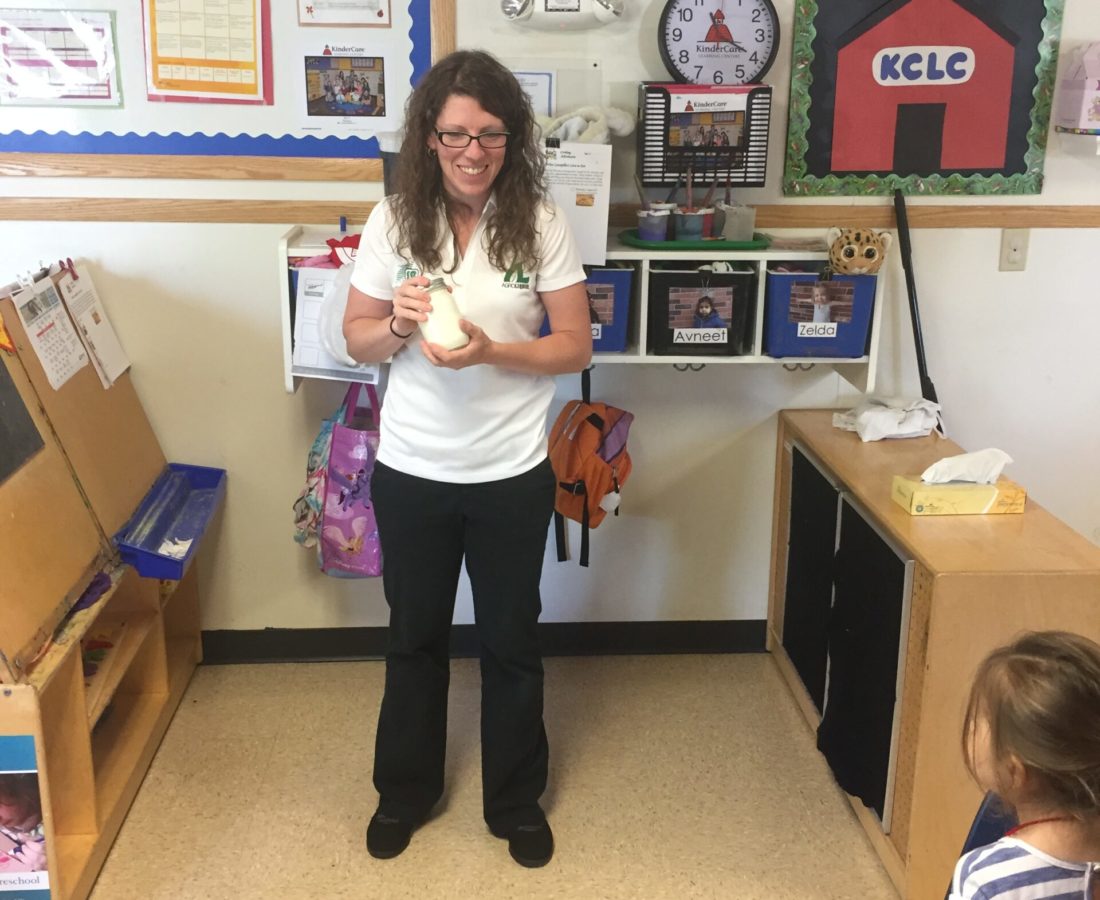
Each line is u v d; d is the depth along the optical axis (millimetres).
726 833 2180
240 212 2457
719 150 2322
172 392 2568
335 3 2348
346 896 2004
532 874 2064
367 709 2580
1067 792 1090
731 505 2752
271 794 2277
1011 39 2420
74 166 2400
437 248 1786
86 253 2467
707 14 2320
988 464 2053
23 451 1942
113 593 2107
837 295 2295
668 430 2682
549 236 1814
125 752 2285
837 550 2254
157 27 2340
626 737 2486
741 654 2850
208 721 2525
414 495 1885
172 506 2418
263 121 2408
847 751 2195
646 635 2840
